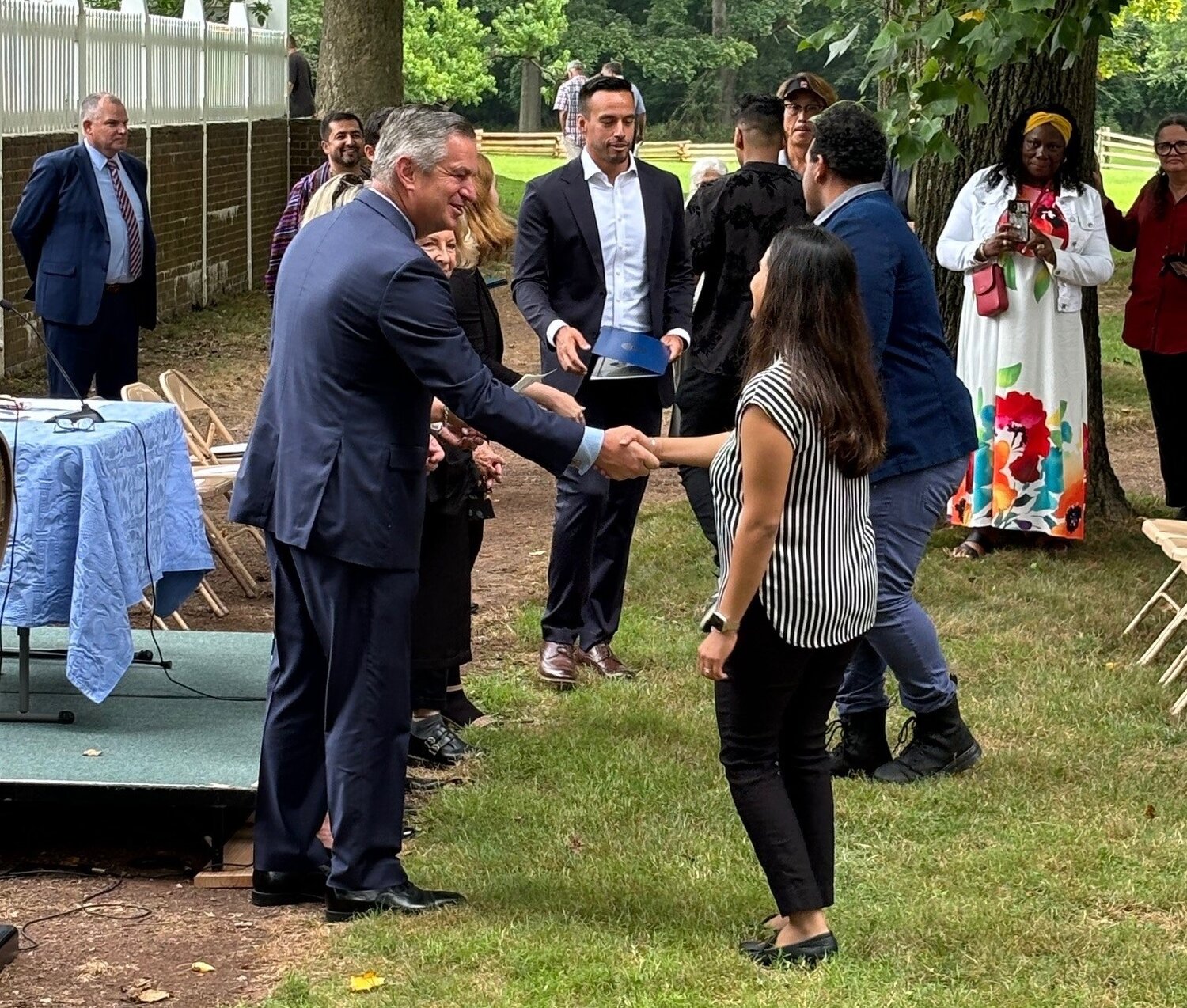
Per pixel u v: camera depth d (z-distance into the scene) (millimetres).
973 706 6246
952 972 4082
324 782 4605
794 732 4164
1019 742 5891
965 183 9094
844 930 4309
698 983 3967
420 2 51188
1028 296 8219
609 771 5531
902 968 4090
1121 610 7543
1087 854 4812
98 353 9922
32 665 6145
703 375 6914
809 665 4051
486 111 68062
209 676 6105
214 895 4699
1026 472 8336
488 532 9219
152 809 5336
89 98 9828
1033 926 4316
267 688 5738
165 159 16734
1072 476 8391
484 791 5340
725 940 4242
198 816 5277
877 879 4668
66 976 4113
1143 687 6453
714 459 4145
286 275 4402
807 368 3932
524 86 61406
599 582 6707
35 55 13422
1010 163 8125
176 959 4223
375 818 4434
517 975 4016
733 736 4094
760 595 3955
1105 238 8219
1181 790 5395
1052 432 8320
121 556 5348
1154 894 4535
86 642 5219
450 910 4438
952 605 7668
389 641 4371
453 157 4312
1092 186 8398
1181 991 3977
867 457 3986
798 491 3943
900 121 6859
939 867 4750
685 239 6758
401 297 4203
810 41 7172
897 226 5281
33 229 9734
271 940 4352
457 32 51438
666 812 5188
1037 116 7973
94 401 6133
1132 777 5508
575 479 6422
